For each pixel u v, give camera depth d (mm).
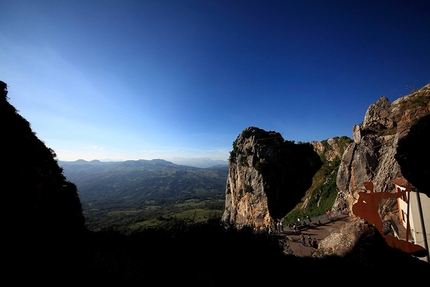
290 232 32406
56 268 10578
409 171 7887
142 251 12031
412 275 11750
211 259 10859
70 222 16938
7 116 14742
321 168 55500
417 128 8031
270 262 10945
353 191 34438
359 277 11633
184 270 10273
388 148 31094
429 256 12742
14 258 9797
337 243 16203
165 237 12703
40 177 14977
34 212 12922
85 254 12461
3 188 11312
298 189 55250
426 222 15930
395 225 19812
